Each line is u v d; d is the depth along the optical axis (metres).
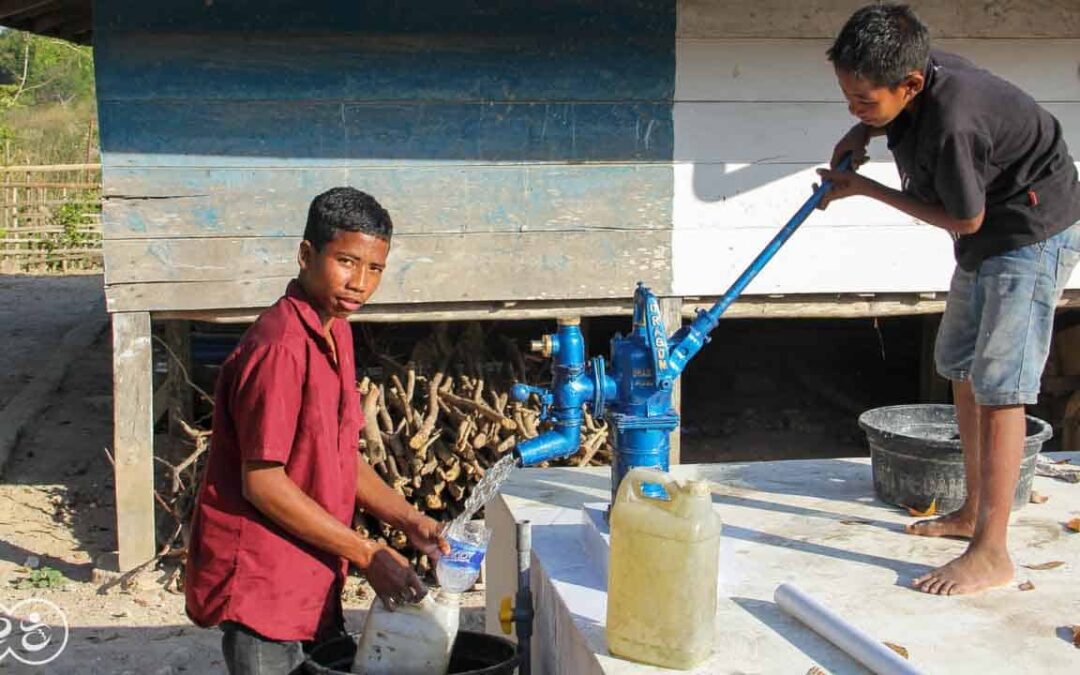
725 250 5.94
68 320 12.37
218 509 2.77
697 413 8.69
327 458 2.74
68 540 6.45
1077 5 5.84
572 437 3.15
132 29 5.43
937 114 2.95
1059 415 7.43
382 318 5.84
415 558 6.13
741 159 5.88
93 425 8.48
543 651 3.32
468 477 6.12
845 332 9.09
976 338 3.35
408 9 5.57
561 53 5.70
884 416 4.11
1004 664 2.68
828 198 3.42
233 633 2.78
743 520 3.70
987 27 5.82
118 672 4.82
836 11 5.80
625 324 8.45
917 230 6.02
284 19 5.52
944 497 3.69
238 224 5.63
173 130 5.53
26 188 16.08
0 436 7.89
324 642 2.95
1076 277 6.06
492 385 6.42
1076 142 5.98
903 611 2.97
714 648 2.74
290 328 2.68
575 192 5.81
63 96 36.34
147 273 5.61
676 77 5.78
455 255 5.78
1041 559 3.34
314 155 5.63
